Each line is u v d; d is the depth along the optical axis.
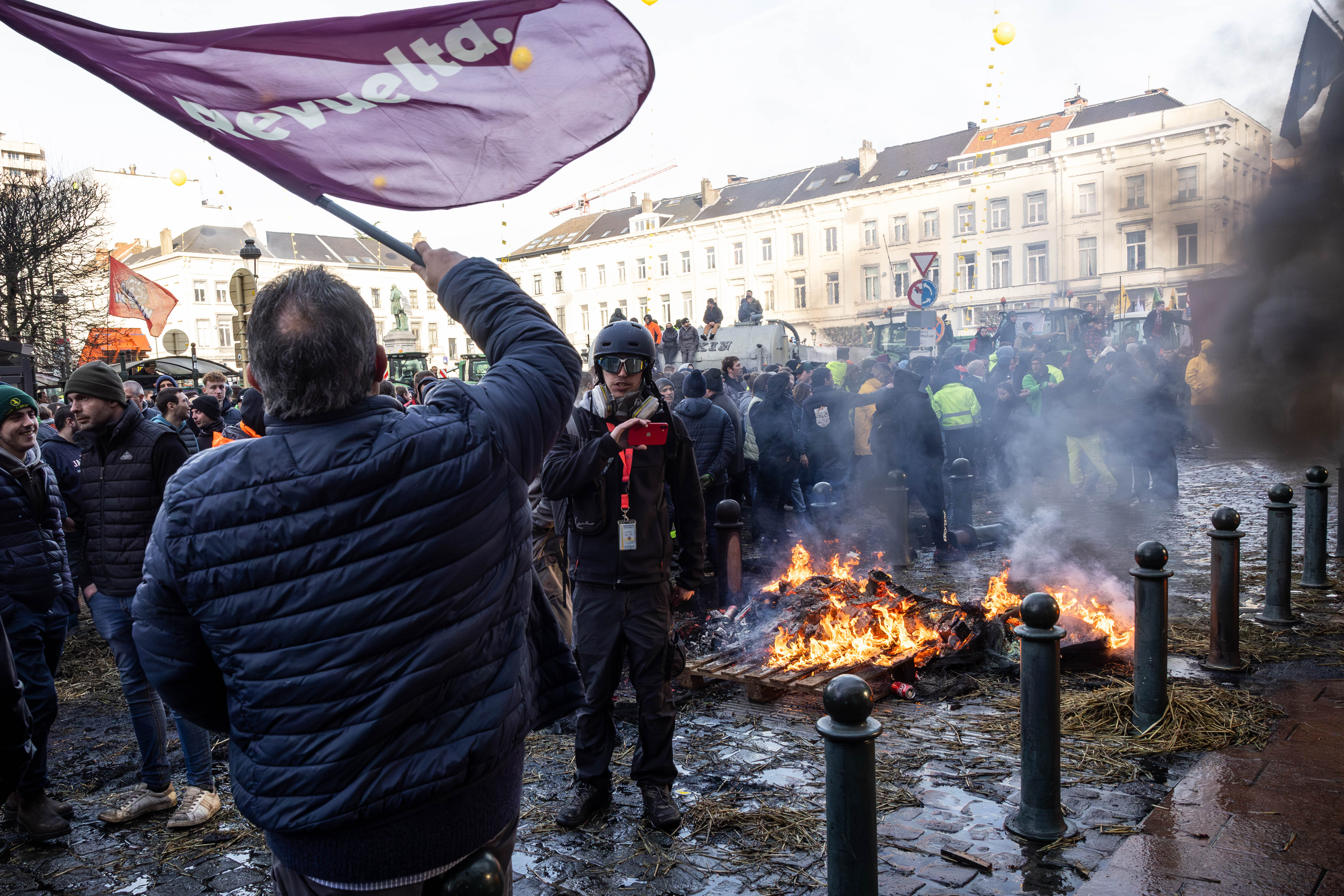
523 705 1.62
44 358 27.98
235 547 1.39
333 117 1.73
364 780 1.41
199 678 1.50
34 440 3.95
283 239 68.75
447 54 1.72
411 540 1.42
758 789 3.85
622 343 3.52
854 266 46.94
